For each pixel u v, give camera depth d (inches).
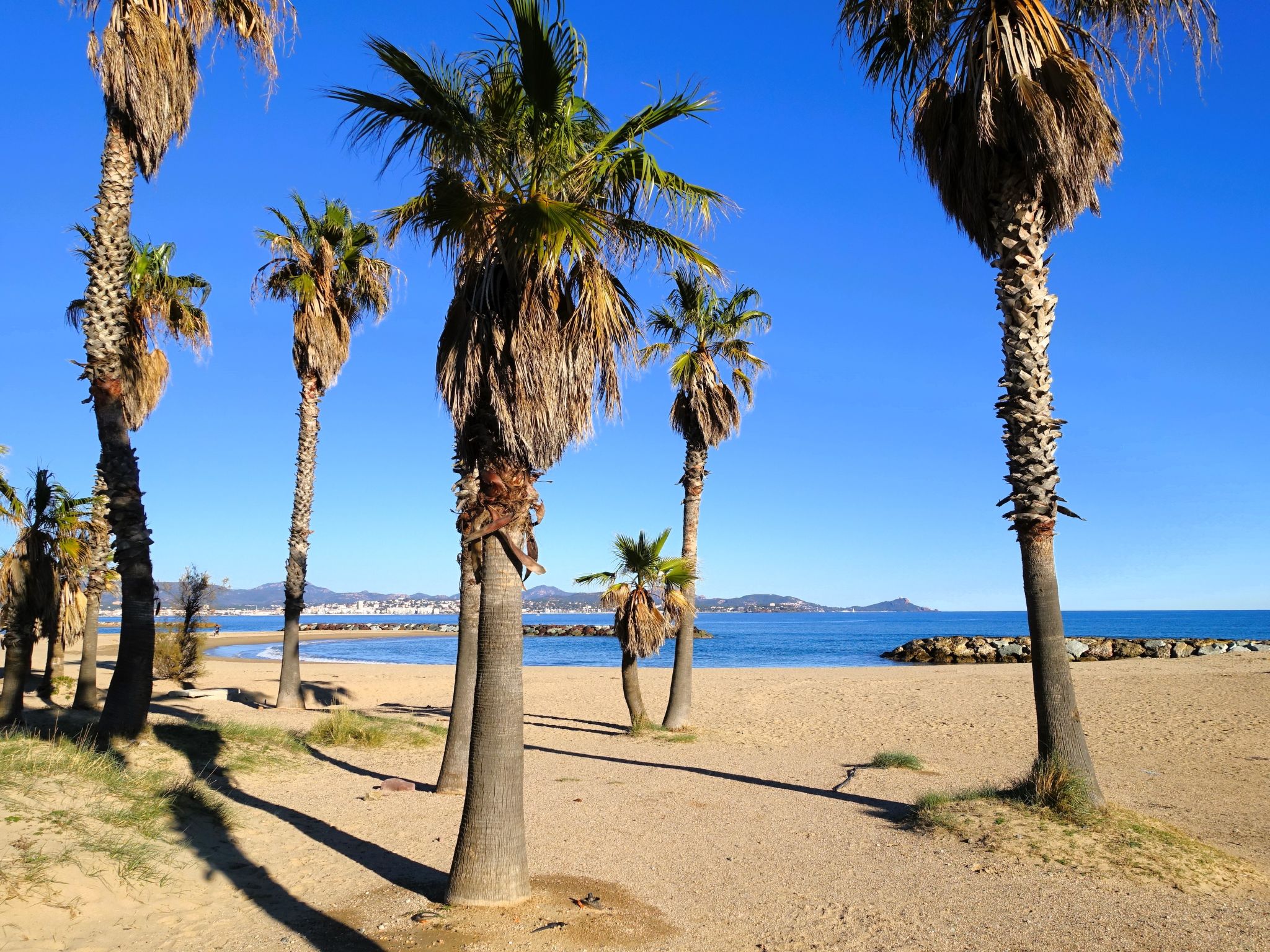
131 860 237.3
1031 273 337.7
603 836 316.5
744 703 843.4
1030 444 333.1
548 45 218.8
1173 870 262.2
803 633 4904.0
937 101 353.7
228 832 294.0
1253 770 478.9
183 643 919.0
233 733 467.8
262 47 429.1
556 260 225.9
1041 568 332.2
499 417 230.1
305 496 745.6
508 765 234.2
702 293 620.1
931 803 344.2
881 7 347.9
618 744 581.3
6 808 247.6
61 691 711.1
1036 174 331.6
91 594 579.2
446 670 1487.5
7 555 422.3
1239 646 1852.9
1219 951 200.8
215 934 206.5
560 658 2449.6
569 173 243.3
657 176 253.1
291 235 720.3
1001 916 225.9
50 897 205.2
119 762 343.9
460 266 249.4
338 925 213.8
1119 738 599.5
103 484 608.1
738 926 219.5
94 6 389.4
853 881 259.4
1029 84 314.0
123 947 193.8
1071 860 270.8
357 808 354.3
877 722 705.6
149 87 382.6
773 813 360.8
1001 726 673.0
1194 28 318.7
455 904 227.6
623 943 205.2
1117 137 333.4
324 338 716.7
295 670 733.9
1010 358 342.3
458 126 233.9
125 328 402.0
